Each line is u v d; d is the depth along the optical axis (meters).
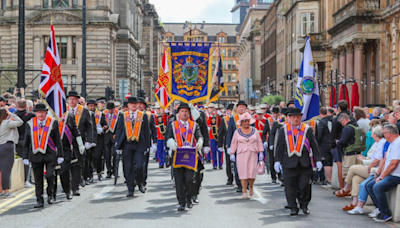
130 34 80.00
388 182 9.70
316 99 13.16
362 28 37.28
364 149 12.66
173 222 9.53
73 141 12.43
